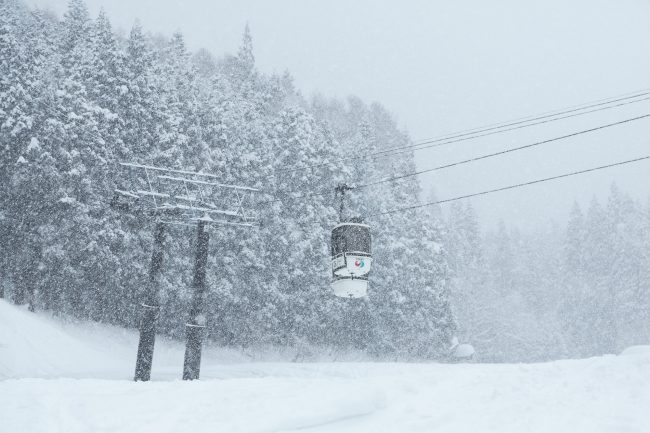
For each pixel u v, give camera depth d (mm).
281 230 43562
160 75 43812
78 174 34406
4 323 30812
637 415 7684
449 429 7500
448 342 54312
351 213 49062
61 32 54469
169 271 37656
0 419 8656
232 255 40594
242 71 70375
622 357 11625
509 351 83562
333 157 50219
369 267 24125
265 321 42250
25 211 35562
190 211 25969
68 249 34344
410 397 9312
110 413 8938
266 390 10117
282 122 47906
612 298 79125
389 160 77812
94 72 39125
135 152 38312
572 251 89188
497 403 8625
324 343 49562
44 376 27062
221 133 42562
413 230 54438
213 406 9078
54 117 35656
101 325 38656
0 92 36562
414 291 51688
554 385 9688
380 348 50469
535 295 96000
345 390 9492
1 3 54781
